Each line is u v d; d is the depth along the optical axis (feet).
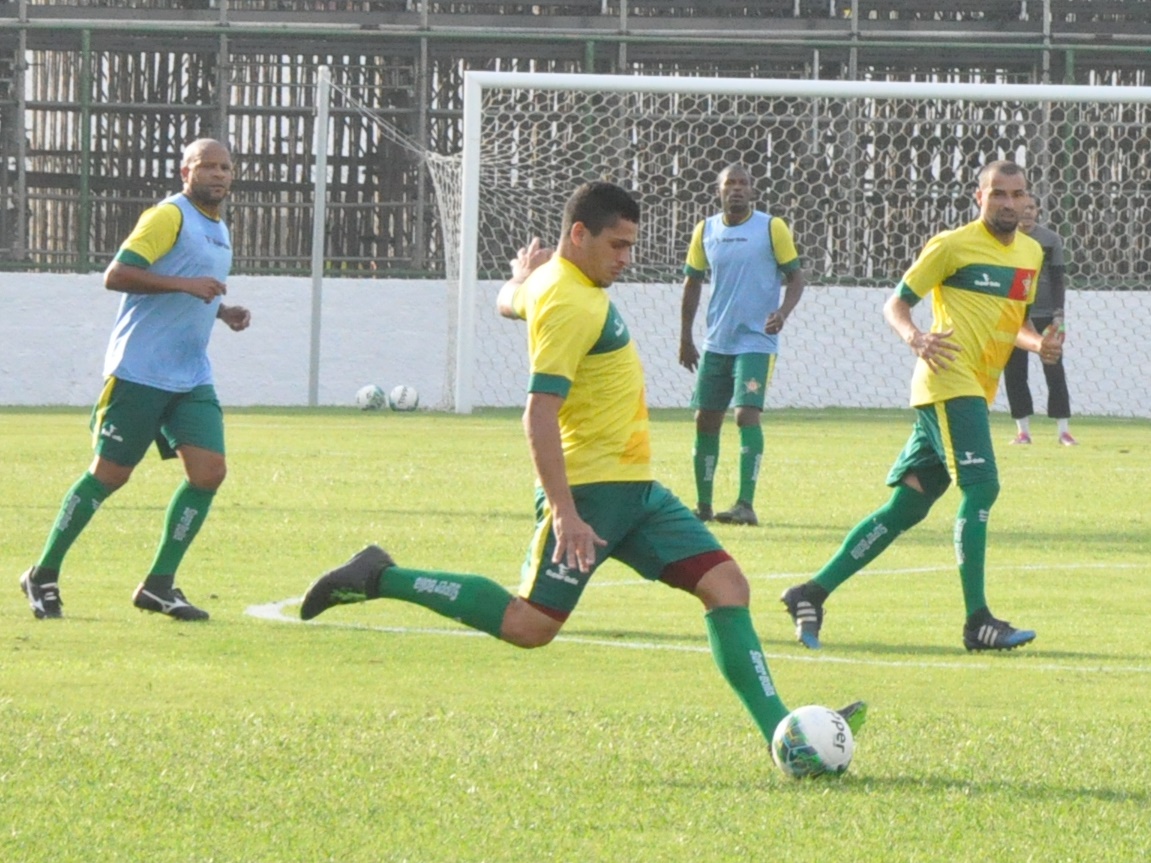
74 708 51.19
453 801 40.91
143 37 247.91
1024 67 249.75
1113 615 74.23
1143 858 36.88
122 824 38.50
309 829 38.37
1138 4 250.16
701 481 108.99
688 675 58.85
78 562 86.12
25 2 241.96
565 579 47.96
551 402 45.52
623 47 246.88
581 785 42.65
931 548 97.35
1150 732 49.62
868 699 55.16
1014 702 54.75
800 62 249.55
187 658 60.59
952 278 69.51
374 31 244.01
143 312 70.28
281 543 93.76
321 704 52.60
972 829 39.01
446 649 63.36
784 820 39.68
